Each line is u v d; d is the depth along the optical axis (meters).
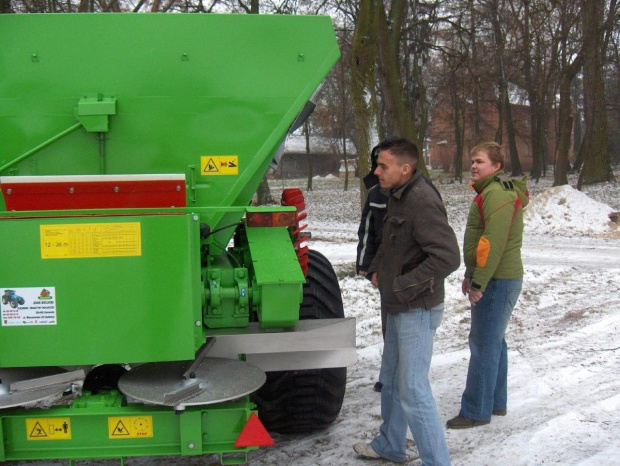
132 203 2.90
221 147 3.14
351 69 9.19
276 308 2.94
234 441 2.83
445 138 48.59
